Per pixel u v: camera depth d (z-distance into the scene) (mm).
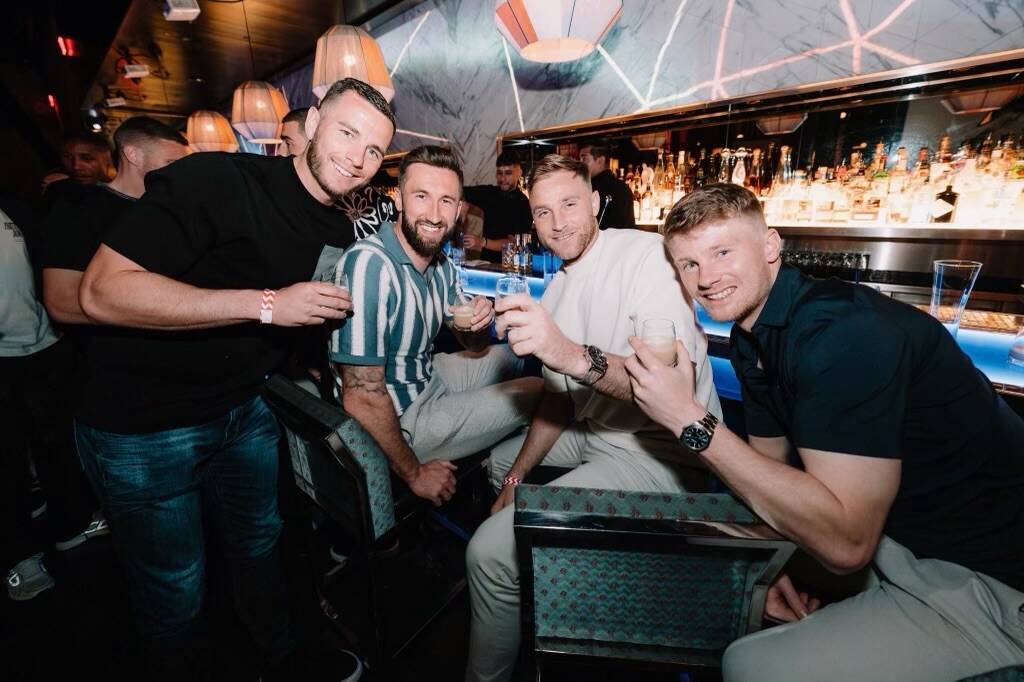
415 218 1536
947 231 2166
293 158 1351
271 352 1409
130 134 1871
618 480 1456
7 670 1617
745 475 803
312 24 4535
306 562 2070
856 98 2309
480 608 1326
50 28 5516
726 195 997
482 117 4098
